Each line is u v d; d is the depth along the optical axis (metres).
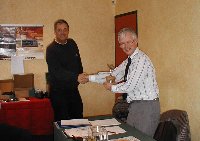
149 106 2.47
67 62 3.40
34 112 4.26
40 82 4.91
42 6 4.86
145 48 4.15
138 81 2.40
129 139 1.93
